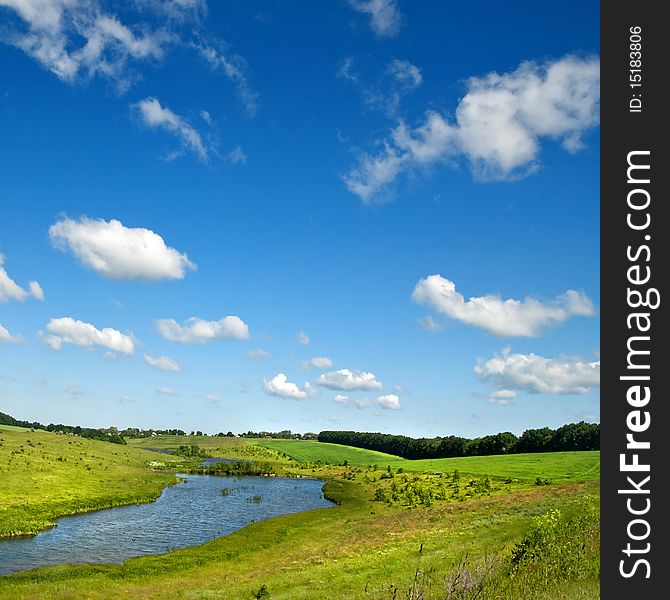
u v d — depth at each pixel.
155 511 82.25
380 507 88.25
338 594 31.55
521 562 26.05
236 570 48.12
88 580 43.56
